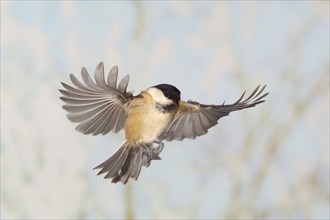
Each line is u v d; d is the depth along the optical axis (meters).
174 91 8.20
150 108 8.05
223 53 16.08
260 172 15.53
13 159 15.18
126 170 7.98
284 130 15.74
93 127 7.63
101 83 7.32
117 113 7.88
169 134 8.33
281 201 15.35
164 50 15.97
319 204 15.33
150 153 8.01
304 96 16.00
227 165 15.48
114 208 15.22
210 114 8.42
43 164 15.25
